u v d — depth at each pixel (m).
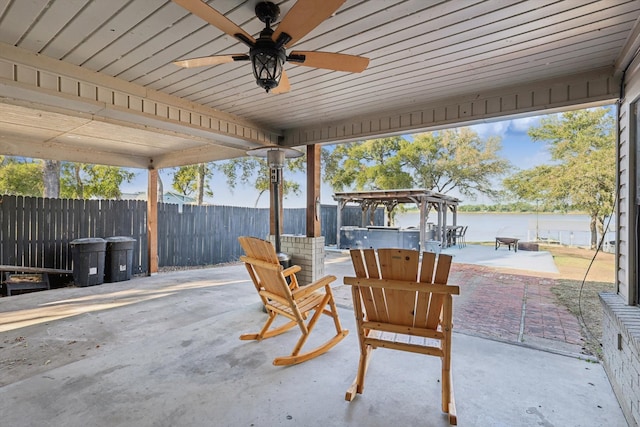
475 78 3.17
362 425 1.91
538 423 1.94
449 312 2.02
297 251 5.23
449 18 2.14
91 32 2.33
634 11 2.04
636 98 2.37
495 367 2.64
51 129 4.74
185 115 3.90
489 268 7.94
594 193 11.09
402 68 2.94
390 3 1.97
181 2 1.55
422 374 2.51
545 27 2.24
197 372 2.52
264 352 2.88
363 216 12.38
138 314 4.10
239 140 4.74
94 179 12.57
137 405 2.09
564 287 5.89
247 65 2.91
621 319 2.11
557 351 2.96
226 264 8.91
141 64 2.88
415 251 2.01
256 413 2.01
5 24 2.23
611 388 2.33
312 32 2.31
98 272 5.86
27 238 5.91
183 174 15.29
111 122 3.74
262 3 1.95
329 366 2.63
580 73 3.02
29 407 2.07
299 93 3.62
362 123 4.49
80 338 3.31
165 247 7.86
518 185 14.03
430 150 15.76
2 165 10.55
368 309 2.30
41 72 2.76
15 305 4.53
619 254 2.67
